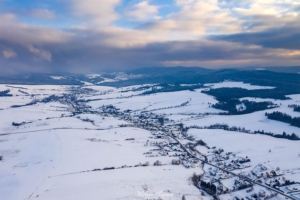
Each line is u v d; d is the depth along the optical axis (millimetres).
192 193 128625
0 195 129250
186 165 166875
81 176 146375
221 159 178750
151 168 161375
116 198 119375
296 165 160875
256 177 146375
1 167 173125
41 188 133250
